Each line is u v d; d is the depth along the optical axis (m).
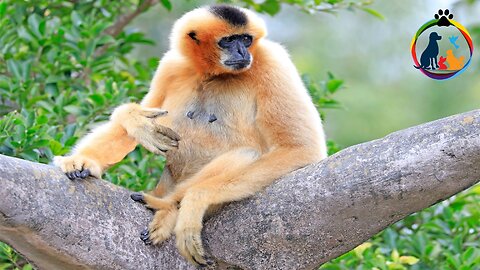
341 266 10.95
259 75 9.72
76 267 8.40
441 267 10.71
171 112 10.03
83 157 8.66
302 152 9.24
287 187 8.56
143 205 8.95
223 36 9.90
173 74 10.34
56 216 8.03
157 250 8.79
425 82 26.72
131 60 15.12
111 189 8.72
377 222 8.37
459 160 7.71
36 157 9.97
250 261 8.76
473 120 7.74
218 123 9.78
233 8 10.23
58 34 12.01
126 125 9.23
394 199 8.05
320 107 12.48
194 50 10.05
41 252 8.27
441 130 7.84
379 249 11.00
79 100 11.53
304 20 29.91
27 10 13.24
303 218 8.45
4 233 8.01
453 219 11.99
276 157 9.16
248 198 8.80
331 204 8.29
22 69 11.62
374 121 25.38
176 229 8.74
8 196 7.64
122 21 14.03
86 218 8.27
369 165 8.09
